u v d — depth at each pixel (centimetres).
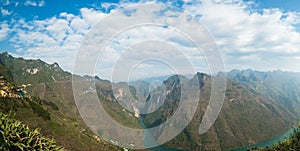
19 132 563
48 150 587
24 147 548
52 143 609
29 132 584
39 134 609
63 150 622
